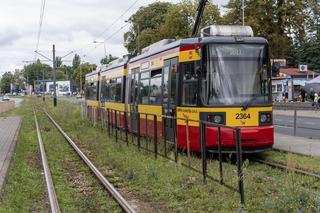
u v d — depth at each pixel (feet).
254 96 50.19
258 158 50.60
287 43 159.94
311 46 310.24
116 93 88.99
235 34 52.65
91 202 32.73
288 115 130.62
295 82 236.22
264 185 35.45
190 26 169.48
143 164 47.03
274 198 30.35
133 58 77.36
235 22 162.20
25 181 40.70
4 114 171.63
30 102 316.60
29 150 62.85
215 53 50.24
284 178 37.76
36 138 77.87
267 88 51.03
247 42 51.03
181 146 51.75
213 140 46.88
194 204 31.76
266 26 157.89
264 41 51.49
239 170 31.35
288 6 156.46
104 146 64.13
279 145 58.90
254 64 50.85
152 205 32.89
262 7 157.17
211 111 49.34
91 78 126.52
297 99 203.72
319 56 309.22
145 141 57.82
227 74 50.14
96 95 114.93
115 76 91.04
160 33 181.47
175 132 46.26
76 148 61.57
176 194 34.53
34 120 126.52
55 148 64.03
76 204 33.04
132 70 76.28
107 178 42.52
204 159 37.06
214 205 31.04
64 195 35.63
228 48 50.57
